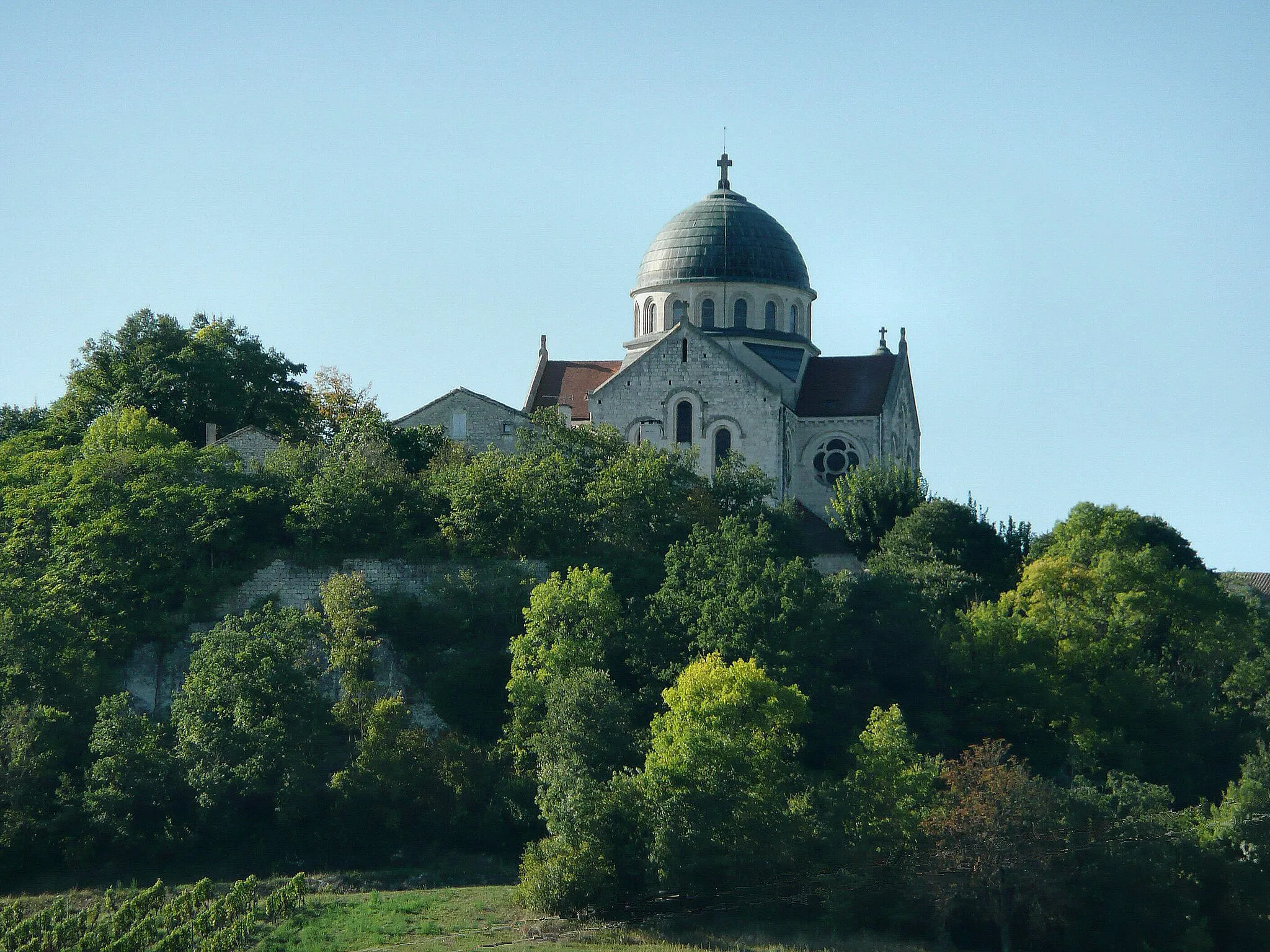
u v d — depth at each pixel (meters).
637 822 177.25
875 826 177.50
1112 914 177.75
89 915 175.50
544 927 169.62
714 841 173.25
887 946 168.12
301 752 199.50
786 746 188.62
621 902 174.12
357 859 196.75
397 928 169.00
